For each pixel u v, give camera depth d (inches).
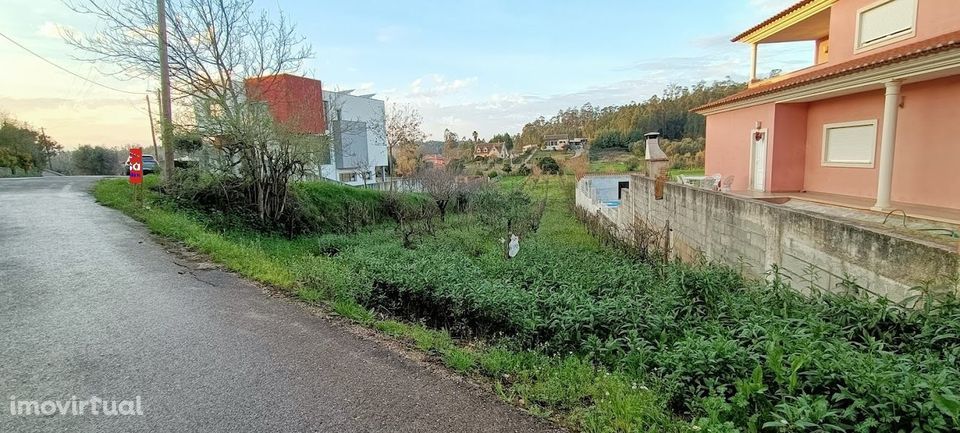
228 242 296.8
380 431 95.6
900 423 81.7
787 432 83.7
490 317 172.4
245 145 422.6
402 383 116.5
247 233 406.0
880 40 337.1
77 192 474.6
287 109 559.2
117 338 138.3
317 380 116.4
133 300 171.6
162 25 416.5
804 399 89.0
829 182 377.1
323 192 583.5
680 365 113.2
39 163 1206.3
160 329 145.9
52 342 134.1
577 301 172.7
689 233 314.7
